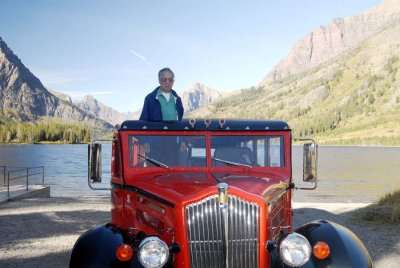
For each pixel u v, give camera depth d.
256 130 6.22
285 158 6.23
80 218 14.62
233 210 4.70
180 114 7.22
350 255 4.78
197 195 4.76
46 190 23.25
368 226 12.50
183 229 4.71
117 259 4.77
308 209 16.44
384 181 50.22
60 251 9.87
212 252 4.67
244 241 4.69
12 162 95.81
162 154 6.11
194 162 6.12
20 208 16.95
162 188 5.23
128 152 6.06
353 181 50.34
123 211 6.11
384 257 9.16
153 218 5.36
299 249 4.59
